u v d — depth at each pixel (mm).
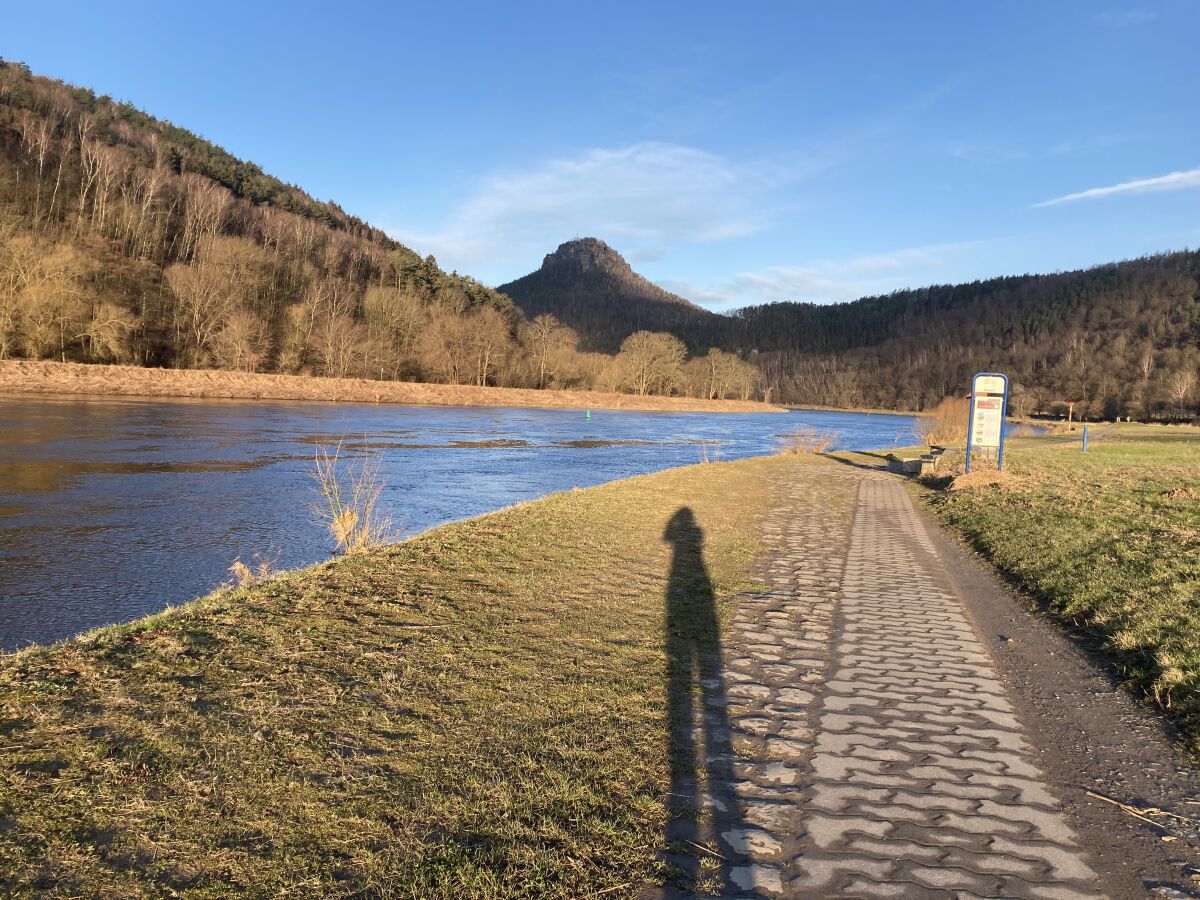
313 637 5020
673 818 3113
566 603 6359
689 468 19406
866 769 3670
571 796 3195
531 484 19047
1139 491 13414
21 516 12016
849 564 8930
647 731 3936
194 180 102875
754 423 71375
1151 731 4207
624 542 9219
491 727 3832
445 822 2924
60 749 3283
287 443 26125
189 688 4051
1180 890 2738
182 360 61594
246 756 3332
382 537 10625
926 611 6852
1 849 2566
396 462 22969
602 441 37844
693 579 7625
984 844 3021
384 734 3660
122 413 33531
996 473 16656
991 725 4273
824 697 4637
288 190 146500
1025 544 9516
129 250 77375
